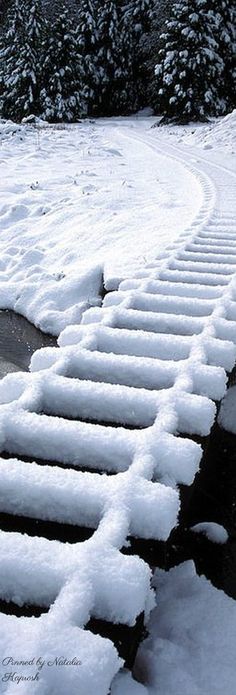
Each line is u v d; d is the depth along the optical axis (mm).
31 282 6652
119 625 1640
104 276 5992
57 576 1681
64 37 33188
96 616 1657
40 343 5613
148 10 39500
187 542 2971
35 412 2771
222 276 5035
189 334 3969
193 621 2287
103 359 3271
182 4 30969
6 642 1451
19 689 1322
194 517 3176
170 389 2887
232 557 2879
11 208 9281
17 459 2471
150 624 2279
